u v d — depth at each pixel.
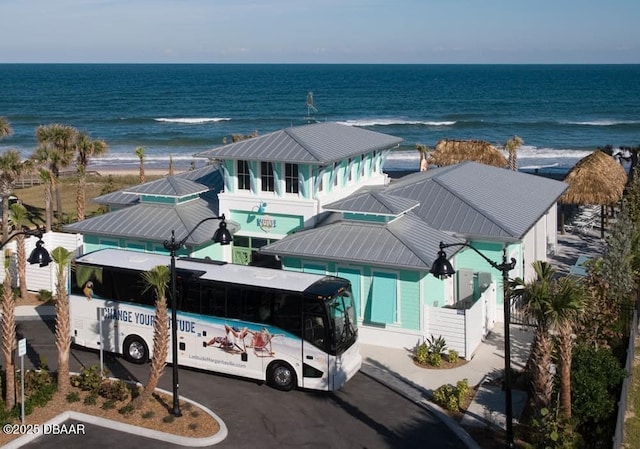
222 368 24.12
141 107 166.50
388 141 37.41
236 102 178.12
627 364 22.78
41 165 44.75
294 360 22.97
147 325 25.09
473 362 25.42
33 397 21.50
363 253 27.02
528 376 22.89
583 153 88.31
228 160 32.22
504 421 20.81
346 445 19.77
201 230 31.53
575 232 45.41
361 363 24.88
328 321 22.45
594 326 25.30
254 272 24.48
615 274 27.62
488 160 55.12
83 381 22.47
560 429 18.27
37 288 33.56
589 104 161.75
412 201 30.03
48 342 27.77
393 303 26.80
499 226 29.28
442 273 17.78
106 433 20.02
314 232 28.94
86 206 55.34
